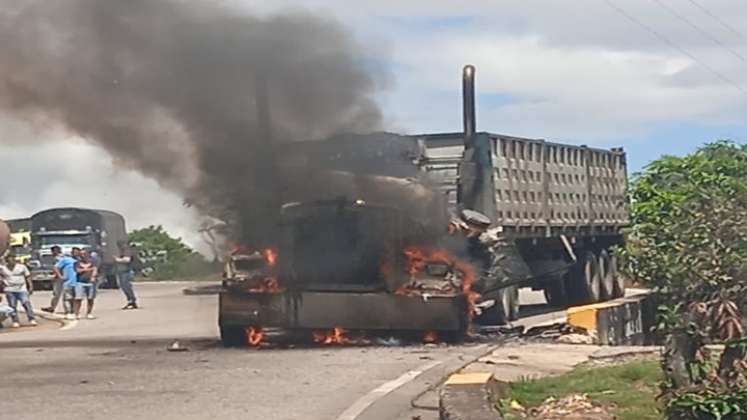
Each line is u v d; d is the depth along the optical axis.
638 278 12.12
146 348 17.59
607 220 29.36
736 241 10.41
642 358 14.52
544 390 11.30
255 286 17.69
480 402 9.66
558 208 25.80
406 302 17.48
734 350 9.00
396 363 14.90
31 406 11.54
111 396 12.18
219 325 17.84
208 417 10.80
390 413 10.95
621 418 9.53
